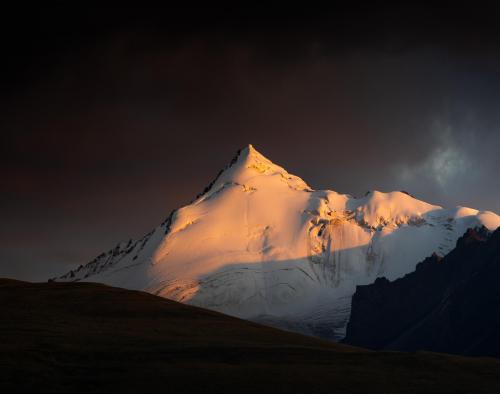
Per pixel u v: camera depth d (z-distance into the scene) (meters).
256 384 107.06
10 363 112.50
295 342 141.38
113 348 124.88
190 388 104.88
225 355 121.75
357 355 124.38
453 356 126.44
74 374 109.94
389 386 108.62
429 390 107.69
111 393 102.81
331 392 105.25
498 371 117.69
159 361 117.38
